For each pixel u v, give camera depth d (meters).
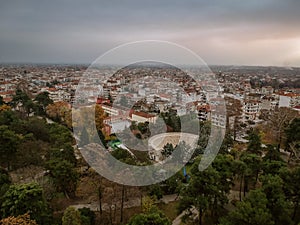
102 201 27.02
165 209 29.09
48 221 22.66
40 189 22.56
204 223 26.69
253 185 31.89
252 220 20.55
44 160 37.16
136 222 19.25
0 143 34.19
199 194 23.98
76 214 22.69
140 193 27.62
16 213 21.09
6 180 28.61
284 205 21.89
